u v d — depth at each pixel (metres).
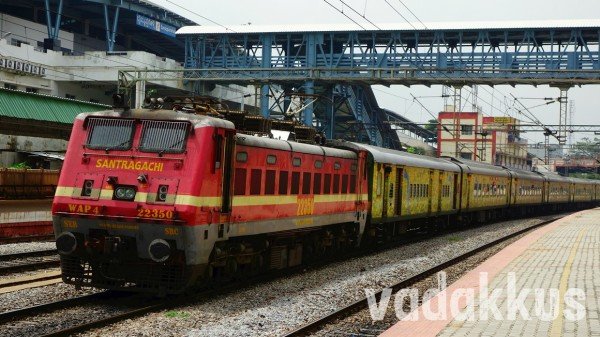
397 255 24.08
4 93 26.70
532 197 56.47
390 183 26.92
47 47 59.91
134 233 13.60
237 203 15.11
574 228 34.28
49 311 12.70
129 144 14.02
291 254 18.94
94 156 14.14
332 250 21.86
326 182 20.17
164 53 85.12
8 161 39.88
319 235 20.80
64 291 14.67
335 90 53.78
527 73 49.84
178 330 11.53
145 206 13.48
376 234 26.88
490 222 47.12
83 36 72.25
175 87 57.53
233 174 14.84
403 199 28.73
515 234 33.78
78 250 13.98
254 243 16.80
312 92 47.22
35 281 15.73
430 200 32.91
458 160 40.53
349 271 19.61
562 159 125.75
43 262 18.11
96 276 14.16
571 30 49.41
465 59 50.75
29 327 11.37
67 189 14.05
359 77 46.59
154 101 15.22
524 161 104.12
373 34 52.72
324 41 55.62
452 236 33.09
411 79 45.12
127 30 75.75
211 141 13.91
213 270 15.34
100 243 13.83
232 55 56.09
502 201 47.78
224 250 15.18
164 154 13.76
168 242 13.47
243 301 14.45
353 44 53.09
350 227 22.98
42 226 26.05
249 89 69.81
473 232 36.50
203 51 56.91
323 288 16.38
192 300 14.19
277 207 17.09
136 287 13.90
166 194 13.48
